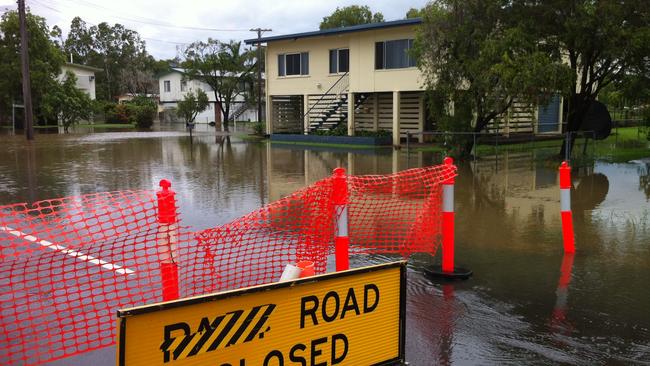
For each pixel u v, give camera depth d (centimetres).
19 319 455
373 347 327
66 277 558
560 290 539
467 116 1775
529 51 1527
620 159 1703
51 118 4450
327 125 2869
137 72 7294
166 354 258
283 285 287
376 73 2550
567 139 1583
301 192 547
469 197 1082
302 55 2917
